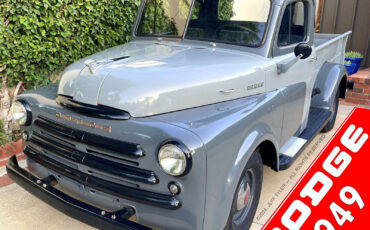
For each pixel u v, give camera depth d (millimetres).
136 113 2104
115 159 2117
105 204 2262
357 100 6625
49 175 2578
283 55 3102
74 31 4641
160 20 3338
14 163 2643
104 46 5066
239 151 2217
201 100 2350
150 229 1962
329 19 8102
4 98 4160
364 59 7891
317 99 4438
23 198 3170
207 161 1944
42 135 2514
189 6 3166
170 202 1964
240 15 2973
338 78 4492
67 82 2416
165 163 1908
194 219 2008
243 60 2727
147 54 2725
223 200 2102
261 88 2785
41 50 4246
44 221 2852
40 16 4133
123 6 5156
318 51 4109
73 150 2281
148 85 2166
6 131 4160
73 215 2189
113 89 2174
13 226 2766
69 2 4473
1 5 3766
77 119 2229
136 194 2041
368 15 7645
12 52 4012
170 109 2203
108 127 2105
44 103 2496
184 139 1892
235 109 2363
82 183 2258
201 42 3070
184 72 2352
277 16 2898
